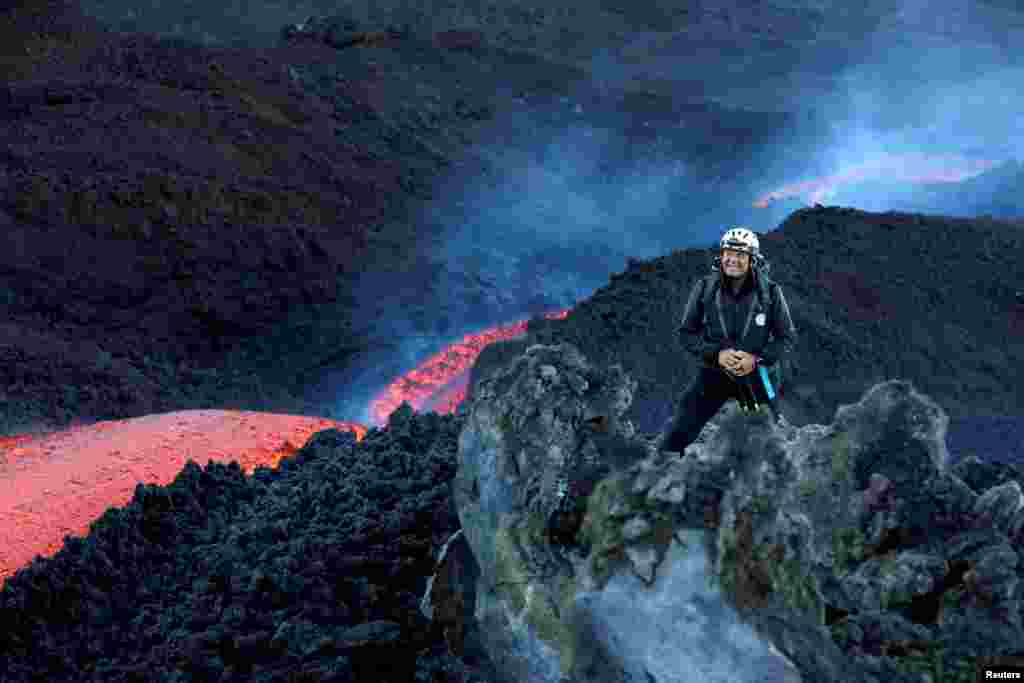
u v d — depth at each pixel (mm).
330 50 74500
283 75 66625
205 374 33469
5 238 40406
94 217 42750
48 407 23484
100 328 38406
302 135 58625
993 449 18672
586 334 19828
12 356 25500
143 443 11047
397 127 65875
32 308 38094
